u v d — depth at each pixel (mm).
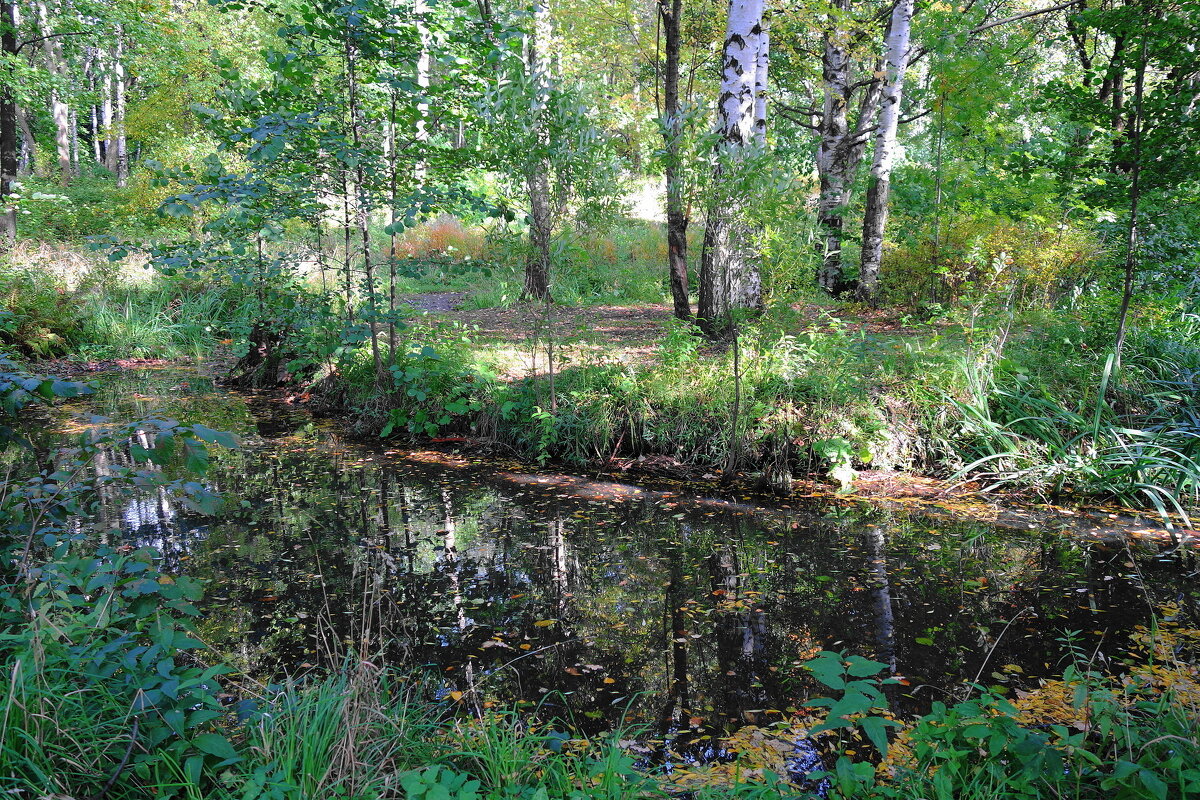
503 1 12117
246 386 10164
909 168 13375
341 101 7746
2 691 2318
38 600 2908
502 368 8312
